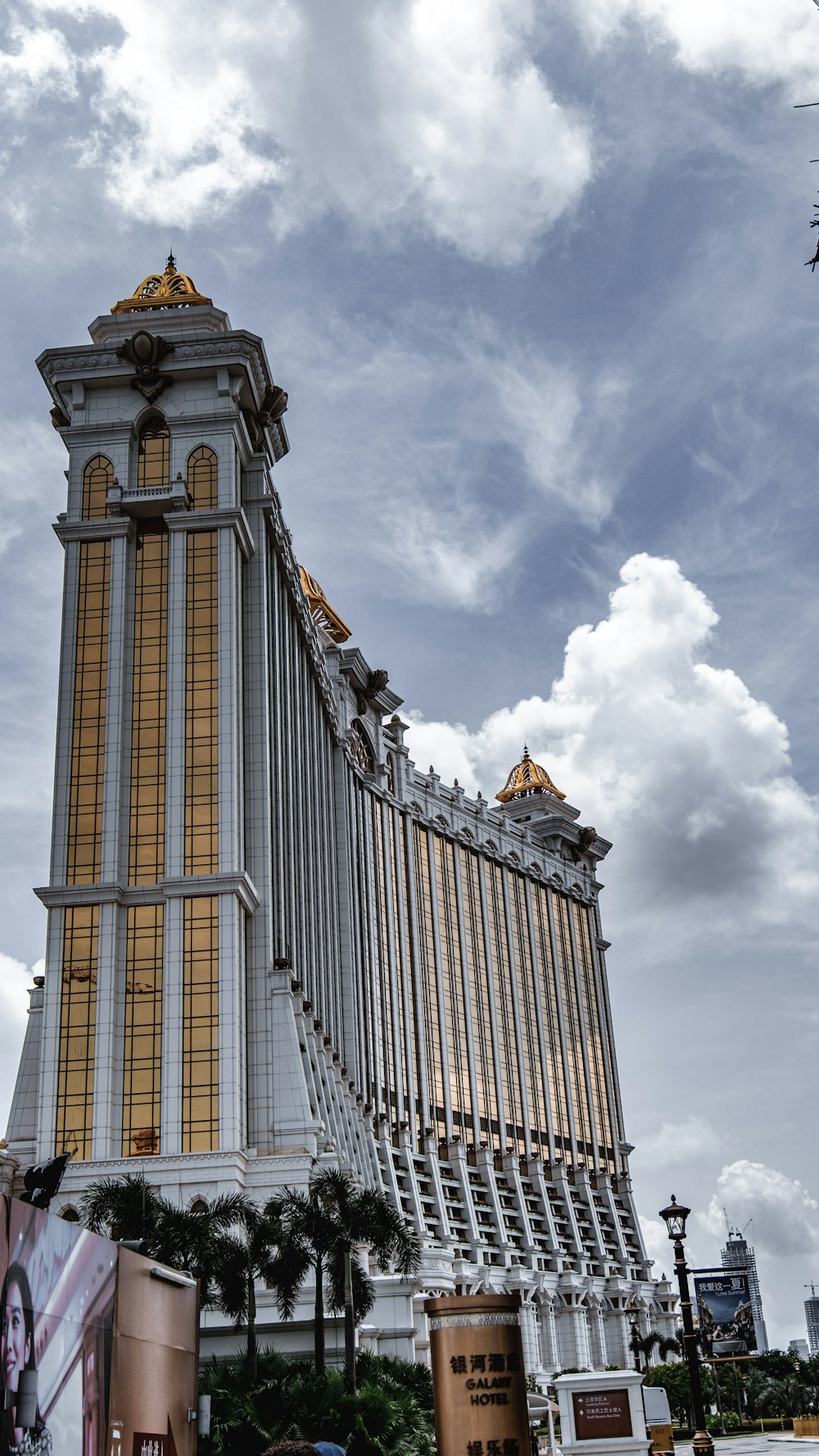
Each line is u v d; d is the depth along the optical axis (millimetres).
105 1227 70625
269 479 126125
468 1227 167250
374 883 173500
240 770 108938
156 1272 29125
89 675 110562
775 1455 84000
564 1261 183125
